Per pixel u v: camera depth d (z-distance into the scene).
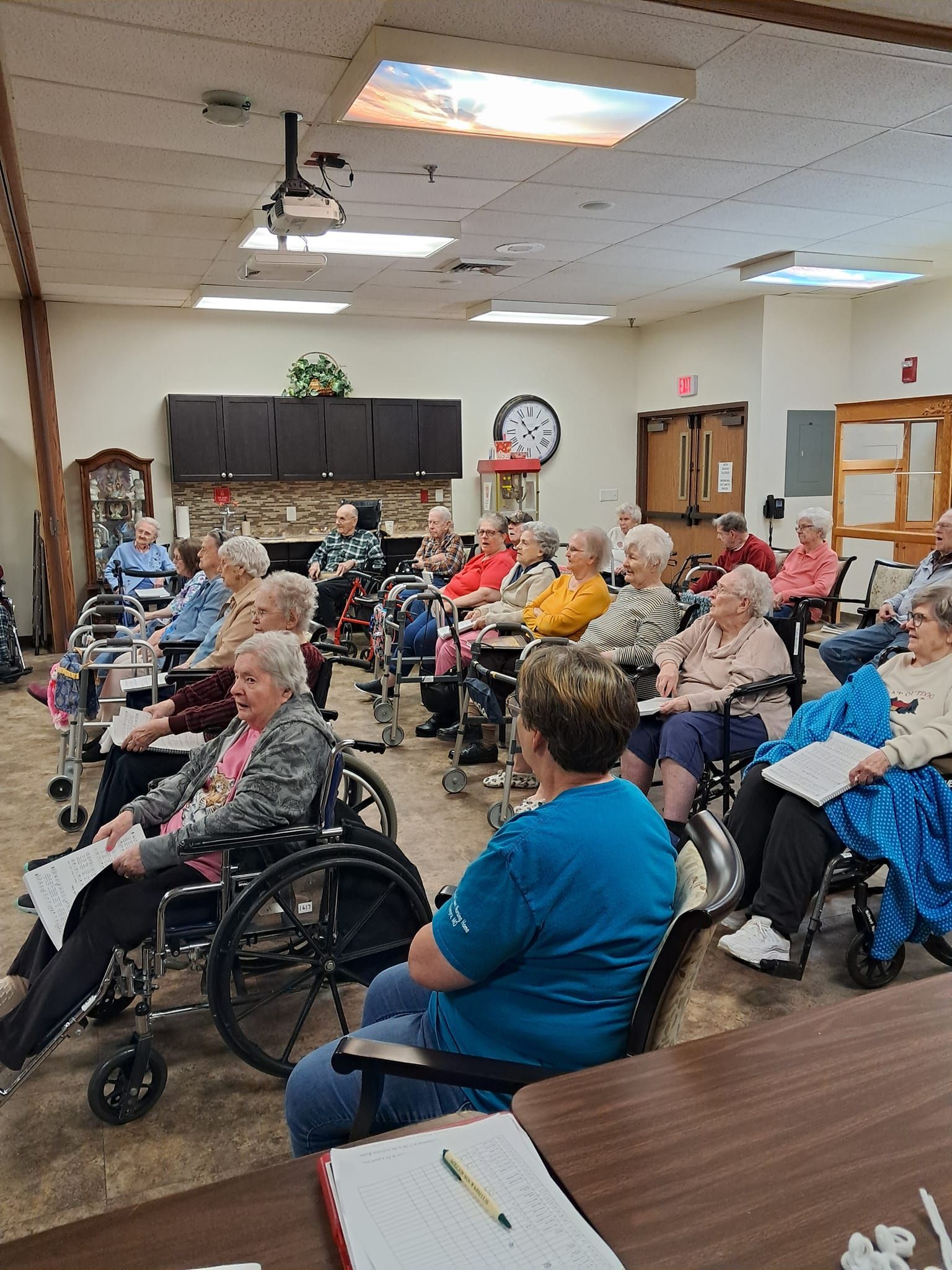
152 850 2.03
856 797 2.44
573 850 1.26
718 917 1.16
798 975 2.45
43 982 1.95
